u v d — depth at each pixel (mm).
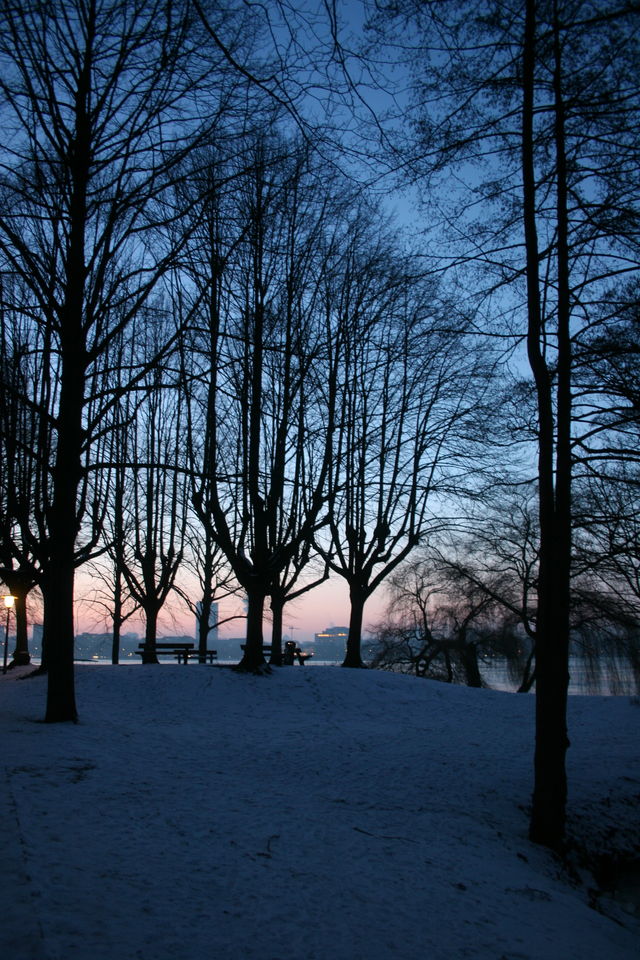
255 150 10773
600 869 9109
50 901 4648
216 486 19188
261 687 18062
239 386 17703
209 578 30328
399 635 37844
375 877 6477
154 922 4719
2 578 26625
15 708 13922
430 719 16703
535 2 9125
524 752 13141
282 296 18422
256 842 6797
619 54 9180
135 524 25891
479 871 7387
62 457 11586
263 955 4598
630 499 14016
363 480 21969
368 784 10180
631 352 9750
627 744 15242
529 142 9617
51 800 7020
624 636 28797
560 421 9766
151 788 8133
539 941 5883
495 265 10438
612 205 9469
